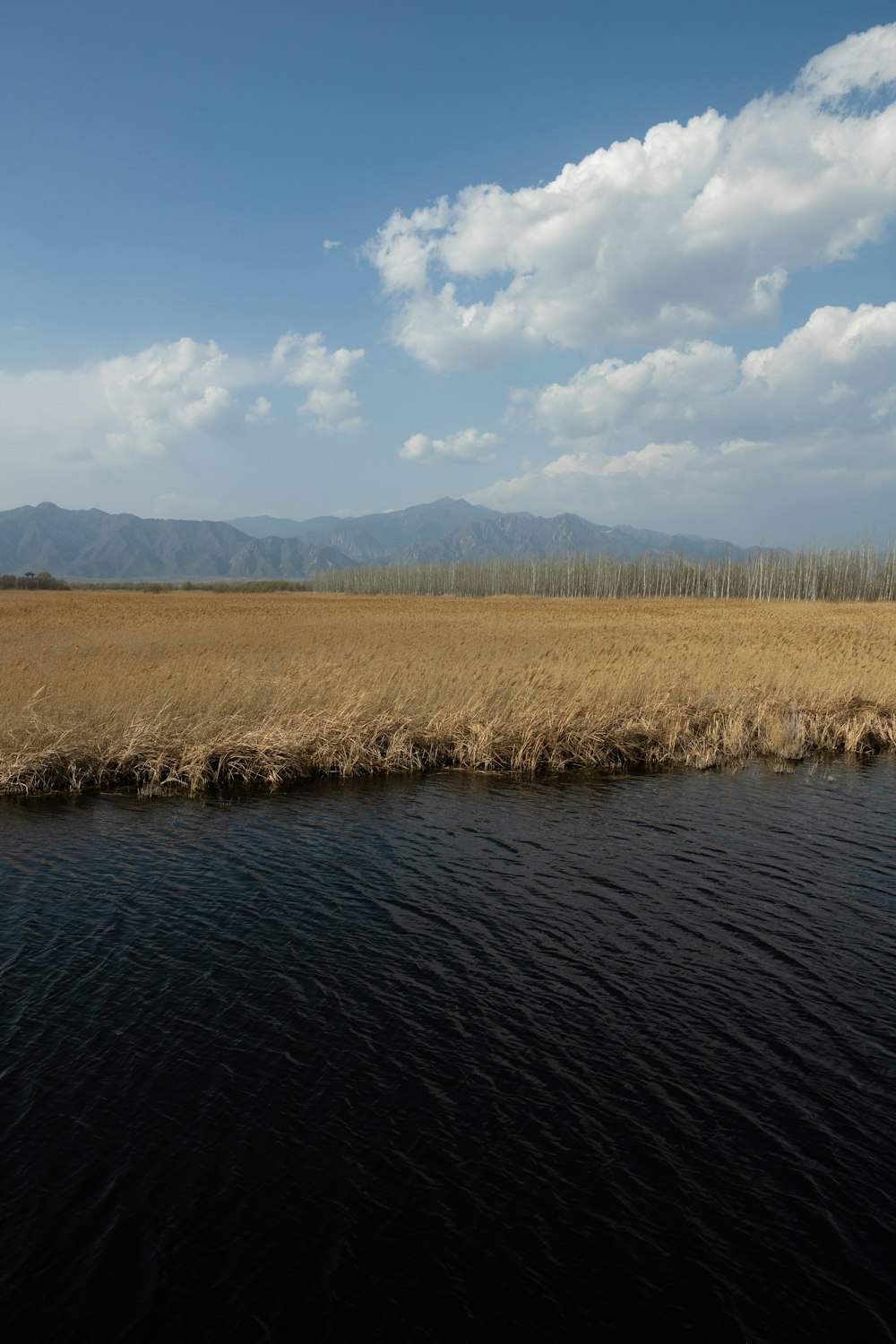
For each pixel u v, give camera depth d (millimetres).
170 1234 5094
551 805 15031
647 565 148875
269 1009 7762
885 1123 6184
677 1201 5387
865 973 8508
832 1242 5047
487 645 31875
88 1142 5906
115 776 16516
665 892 10742
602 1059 6973
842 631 43625
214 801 15203
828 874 11414
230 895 10586
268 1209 5297
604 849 12484
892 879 11203
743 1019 7617
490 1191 5457
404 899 10469
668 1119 6191
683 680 23641
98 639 35156
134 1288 4691
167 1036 7297
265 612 63844
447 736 18797
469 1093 6496
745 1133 6047
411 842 12773
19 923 9680
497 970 8539
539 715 19156
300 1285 4723
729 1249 4992
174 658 26266
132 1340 4340
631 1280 4758
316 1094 6480
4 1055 6957
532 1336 4387
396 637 37031
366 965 8648
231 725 18141
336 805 14992
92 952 8938
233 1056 6996
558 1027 7465
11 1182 5512
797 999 7977
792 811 14633
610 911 10086
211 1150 5832
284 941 9234
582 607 82250
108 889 10797
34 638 35500
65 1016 7602
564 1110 6293
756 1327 4445
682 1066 6871
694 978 8383
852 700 23031
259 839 12922
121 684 19688
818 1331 4422
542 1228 5152
